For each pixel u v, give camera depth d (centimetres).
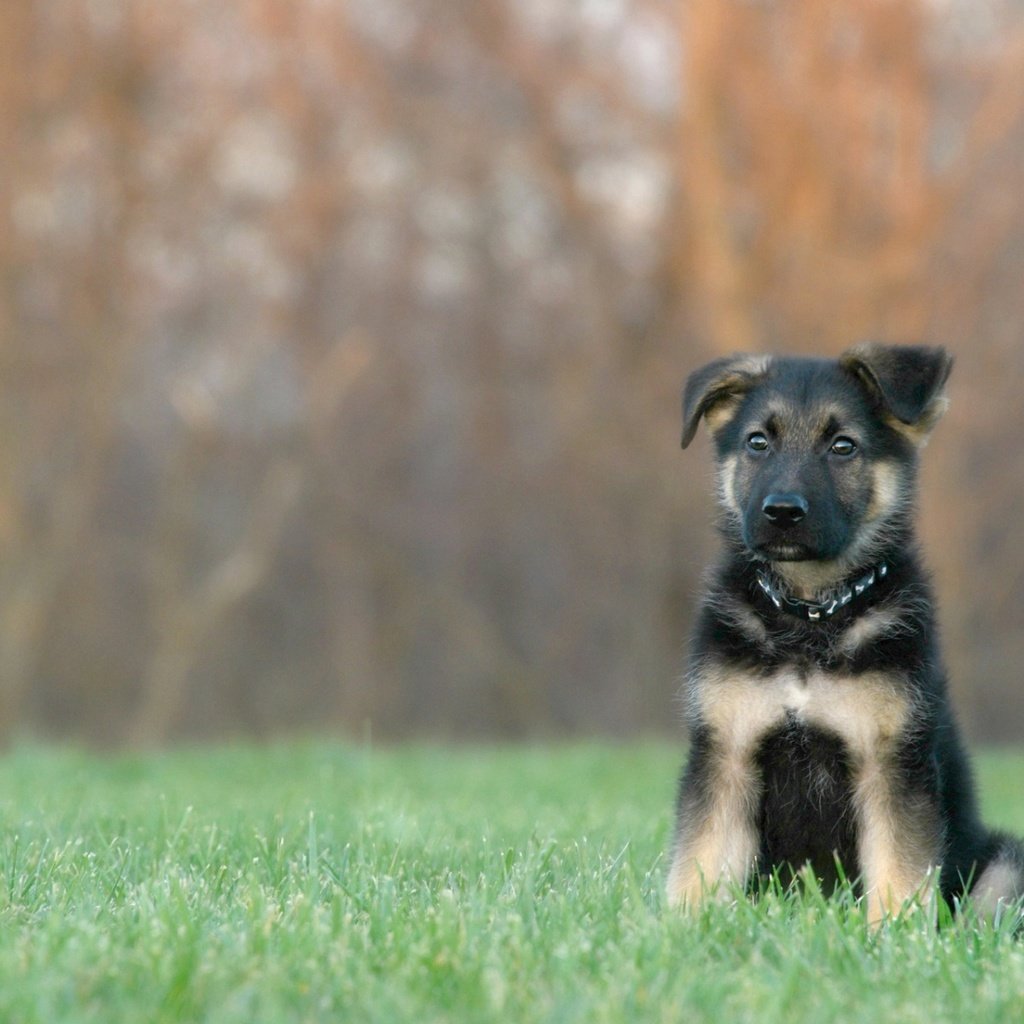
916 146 1842
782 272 1908
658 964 373
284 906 444
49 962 360
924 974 384
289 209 2188
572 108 2134
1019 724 2184
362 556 2325
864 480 516
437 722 2389
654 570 2241
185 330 2208
